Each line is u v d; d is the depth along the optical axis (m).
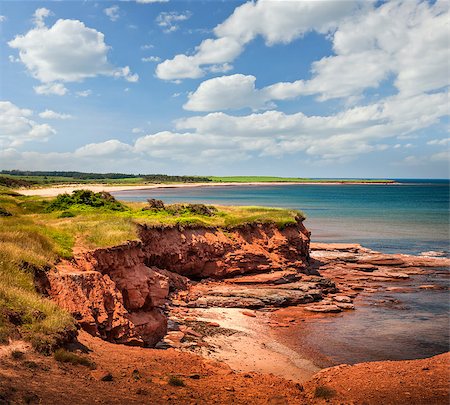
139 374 13.37
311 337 26.05
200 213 44.16
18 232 21.55
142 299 23.17
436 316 30.59
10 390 9.26
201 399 11.97
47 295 17.20
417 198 187.62
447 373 16.97
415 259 51.53
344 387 15.91
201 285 36.12
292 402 13.42
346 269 46.53
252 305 31.80
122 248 24.20
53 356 12.58
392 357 23.00
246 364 20.94
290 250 42.81
